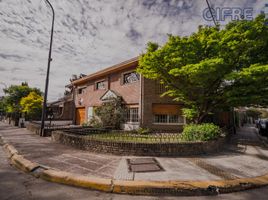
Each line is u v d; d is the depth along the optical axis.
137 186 3.79
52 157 6.04
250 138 13.41
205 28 8.90
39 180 4.33
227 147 8.72
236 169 5.12
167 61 9.03
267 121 15.64
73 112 21.91
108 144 6.72
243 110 32.91
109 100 14.90
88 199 3.42
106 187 3.83
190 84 9.90
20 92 25.86
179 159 6.05
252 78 7.62
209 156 6.62
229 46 7.95
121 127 14.02
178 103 13.48
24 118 19.73
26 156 6.12
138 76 13.99
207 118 15.26
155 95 13.42
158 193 3.71
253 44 7.95
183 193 3.71
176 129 13.10
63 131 9.49
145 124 12.98
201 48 8.55
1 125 22.25
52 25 11.81
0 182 4.16
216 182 4.05
